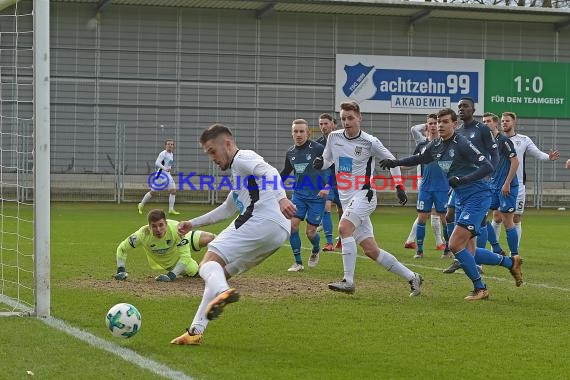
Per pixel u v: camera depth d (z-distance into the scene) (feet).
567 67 187.11
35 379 29.43
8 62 154.92
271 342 36.70
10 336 36.60
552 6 214.90
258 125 179.32
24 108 154.30
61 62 168.35
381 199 177.17
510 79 185.16
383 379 30.50
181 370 30.96
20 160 149.79
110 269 62.34
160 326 39.81
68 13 168.55
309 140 66.95
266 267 67.15
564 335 39.34
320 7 175.83
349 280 50.67
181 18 174.29
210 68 176.35
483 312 45.75
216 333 38.55
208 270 35.60
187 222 38.09
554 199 180.14
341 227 51.19
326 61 181.57
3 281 55.11
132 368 31.12
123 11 171.22
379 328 40.45
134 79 172.04
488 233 73.67
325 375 30.83
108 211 142.82
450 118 51.24
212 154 37.50
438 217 86.22
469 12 178.70
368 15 182.50
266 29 178.91
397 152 181.98
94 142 169.58
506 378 30.94
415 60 181.98
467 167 51.47
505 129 75.20
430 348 36.01
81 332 37.73
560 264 72.18
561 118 186.91
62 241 85.97
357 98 180.75
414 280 51.47
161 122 173.58
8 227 100.53
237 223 37.04
